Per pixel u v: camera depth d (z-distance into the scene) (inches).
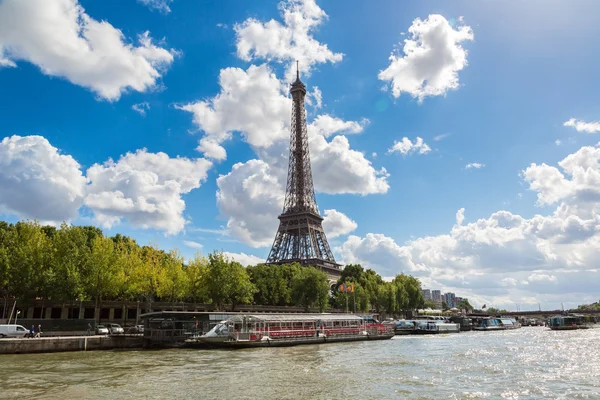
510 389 1470.2
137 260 4197.8
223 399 1293.1
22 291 3479.3
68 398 1305.4
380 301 7731.3
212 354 2544.3
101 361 2176.4
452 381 1609.3
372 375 1726.1
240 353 2615.7
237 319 3063.5
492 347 3134.8
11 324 2918.3
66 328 3149.6
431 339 4168.3
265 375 1721.2
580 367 2012.8
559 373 1827.0
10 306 3988.7
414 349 2938.0
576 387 1513.3
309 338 3385.8
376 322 4293.8
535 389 1471.5
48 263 3631.9
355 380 1609.3
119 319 4547.2
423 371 1845.5
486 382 1596.9
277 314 3395.7
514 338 4320.9
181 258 4596.5
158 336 2987.2
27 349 2532.0
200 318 3137.3
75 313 4488.2
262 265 6294.3
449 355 2522.1
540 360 2283.5
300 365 2026.3
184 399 1293.1
